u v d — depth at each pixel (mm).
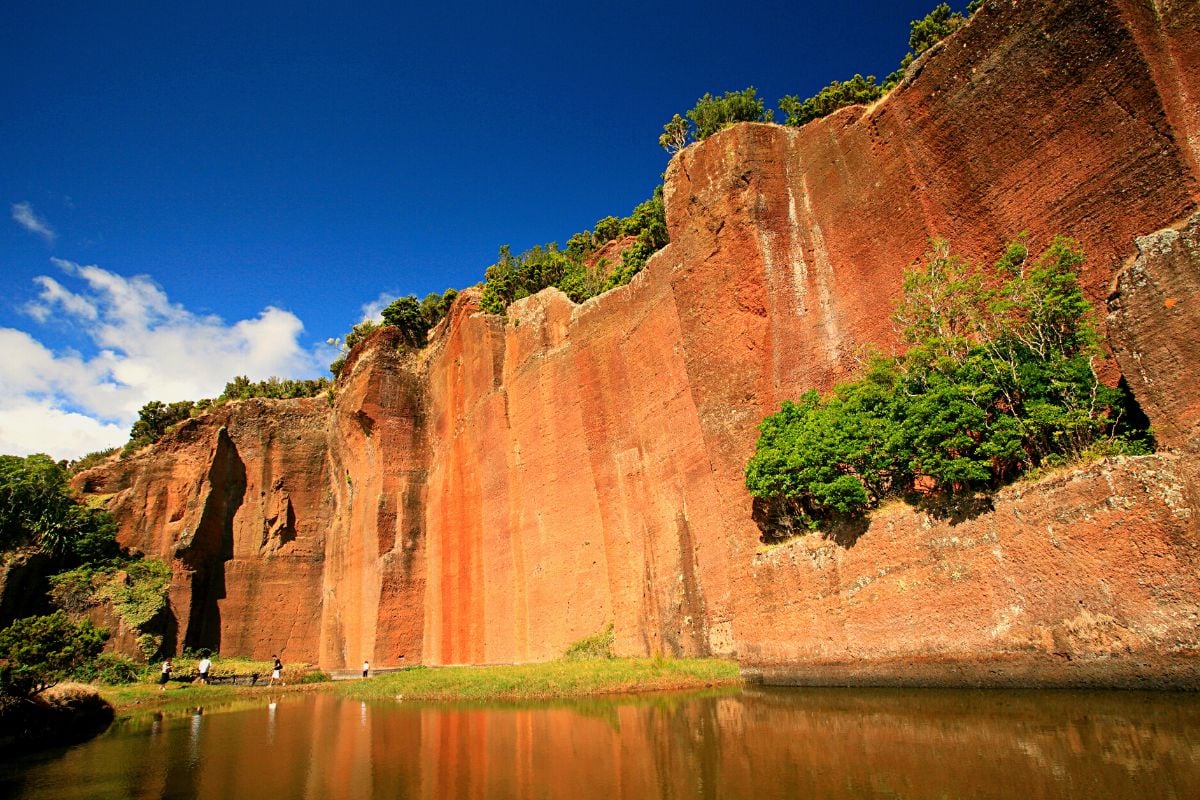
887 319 21500
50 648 20641
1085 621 12430
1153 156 16016
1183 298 12781
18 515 50531
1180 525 11500
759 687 18672
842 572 17219
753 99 31016
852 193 23344
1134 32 16328
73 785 12641
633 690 20531
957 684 14258
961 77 20297
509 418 39906
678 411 28125
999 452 14328
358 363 53812
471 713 19297
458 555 43000
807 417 20047
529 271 45438
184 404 68688
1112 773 7902
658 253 30719
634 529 29750
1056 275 15258
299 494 59188
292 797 10656
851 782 8641
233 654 54125
